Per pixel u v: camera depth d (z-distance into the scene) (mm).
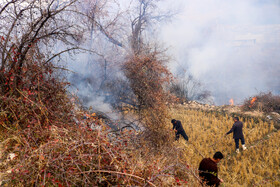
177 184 3146
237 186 5520
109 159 3170
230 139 8477
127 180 2812
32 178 2699
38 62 4500
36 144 3195
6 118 3691
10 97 3811
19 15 4668
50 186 2789
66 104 4395
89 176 3004
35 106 3869
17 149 2998
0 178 2689
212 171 4082
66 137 3254
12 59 4258
